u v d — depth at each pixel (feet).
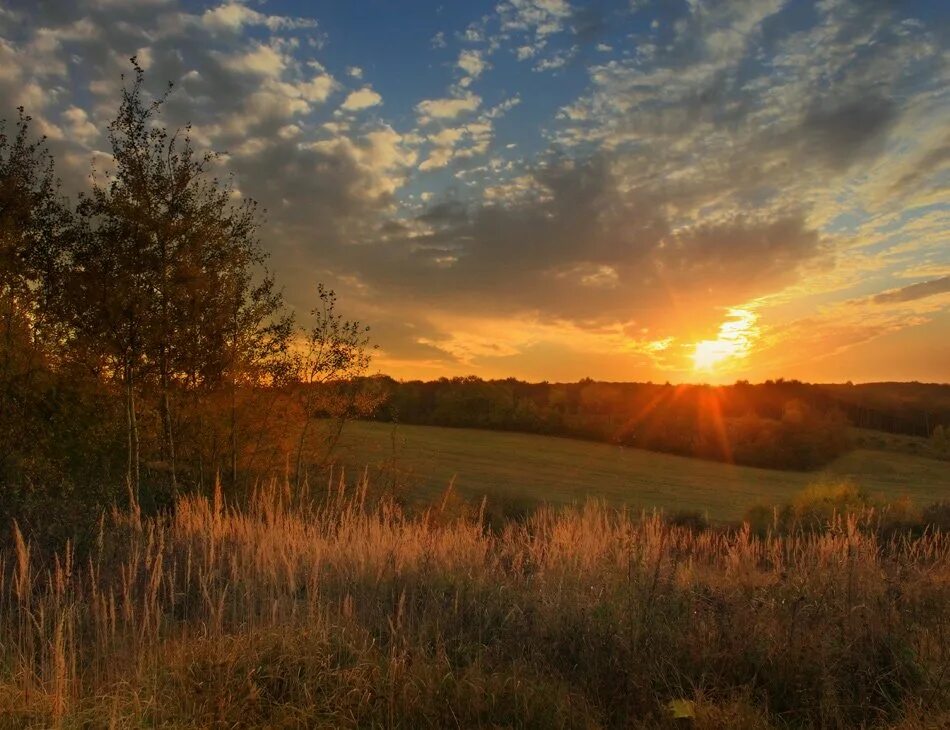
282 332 51.60
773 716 13.66
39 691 13.85
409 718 13.30
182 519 28.37
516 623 17.87
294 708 12.91
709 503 121.49
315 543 23.65
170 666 14.89
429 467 123.65
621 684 14.49
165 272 42.16
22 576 16.60
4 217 39.27
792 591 19.17
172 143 42.42
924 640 16.31
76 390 44.09
